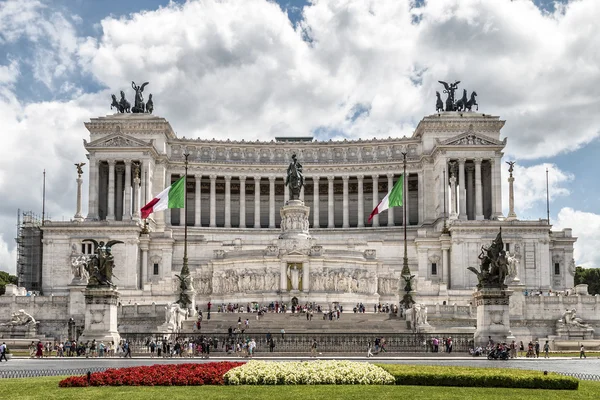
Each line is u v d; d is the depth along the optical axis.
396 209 190.00
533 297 115.31
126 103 184.50
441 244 152.88
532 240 150.00
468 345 80.88
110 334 79.19
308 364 51.22
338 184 194.25
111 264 80.69
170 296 132.62
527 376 47.69
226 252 142.62
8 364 69.56
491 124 179.50
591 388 47.19
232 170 185.25
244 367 49.97
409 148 185.25
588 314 114.88
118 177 175.75
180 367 51.81
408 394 43.34
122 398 40.88
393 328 100.12
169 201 127.62
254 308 124.38
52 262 149.12
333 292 133.25
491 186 172.50
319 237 180.12
